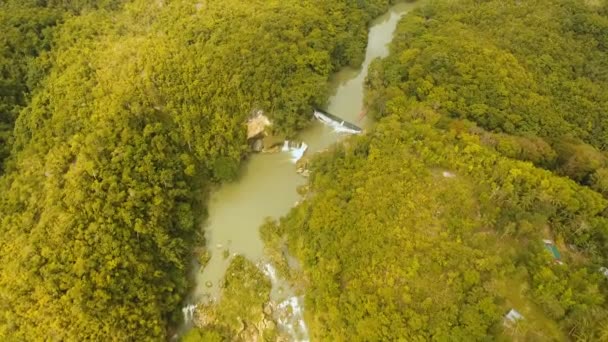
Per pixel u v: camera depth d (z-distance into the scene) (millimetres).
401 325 46781
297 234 61531
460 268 49031
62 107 65375
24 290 48781
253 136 73500
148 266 55188
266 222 66062
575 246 51625
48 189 56969
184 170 65875
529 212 52656
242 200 69188
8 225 55031
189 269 61438
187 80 69375
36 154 61906
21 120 65938
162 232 58531
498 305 46562
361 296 50188
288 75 76188
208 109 69750
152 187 60594
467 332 44750
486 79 74375
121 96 65500
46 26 76812
